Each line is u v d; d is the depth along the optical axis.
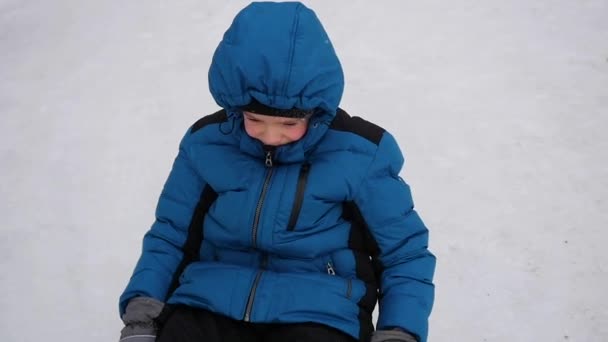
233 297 1.28
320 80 1.13
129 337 1.29
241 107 1.17
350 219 1.37
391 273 1.34
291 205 1.28
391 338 1.25
